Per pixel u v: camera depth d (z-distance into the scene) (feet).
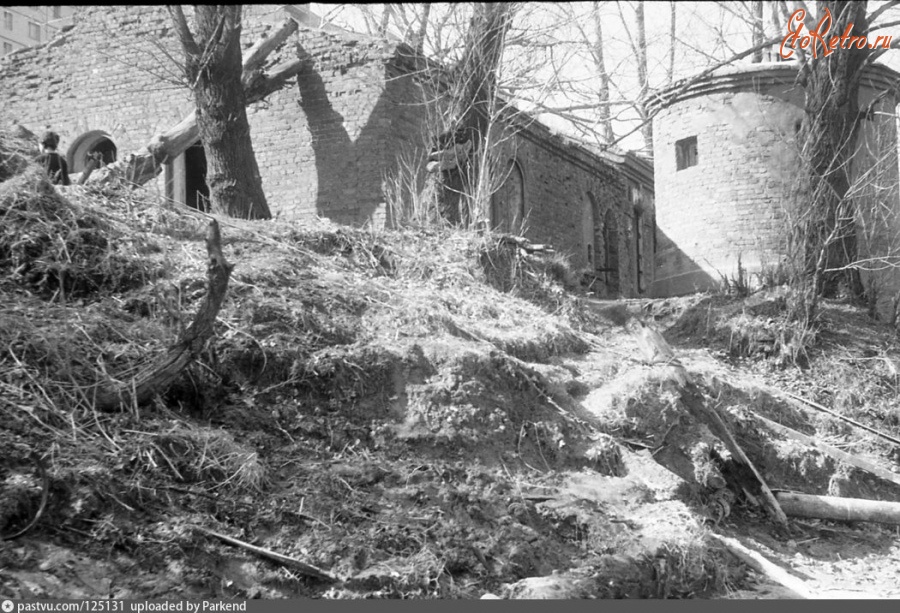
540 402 29.71
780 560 29.19
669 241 74.69
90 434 20.49
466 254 43.34
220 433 22.11
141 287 26.63
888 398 42.86
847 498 34.42
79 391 21.36
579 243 86.89
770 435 36.94
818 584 27.35
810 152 48.96
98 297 25.76
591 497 26.11
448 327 31.78
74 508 18.29
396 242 41.81
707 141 71.61
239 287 28.27
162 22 61.93
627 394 32.37
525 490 25.30
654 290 75.66
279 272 30.60
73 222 26.89
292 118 58.44
